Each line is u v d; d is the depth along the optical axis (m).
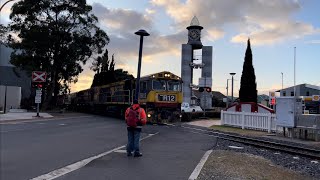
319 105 49.38
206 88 40.56
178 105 31.47
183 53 52.34
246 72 47.91
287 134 22.70
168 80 31.16
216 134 23.11
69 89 69.38
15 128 22.00
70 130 21.75
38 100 35.09
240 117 28.94
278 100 22.61
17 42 52.59
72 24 53.72
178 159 11.99
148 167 10.32
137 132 12.30
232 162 11.77
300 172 11.62
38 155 11.78
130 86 34.69
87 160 11.13
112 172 9.42
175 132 23.48
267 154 15.07
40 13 52.84
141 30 24.20
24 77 71.38
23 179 8.30
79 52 53.66
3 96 54.06
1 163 10.23
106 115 44.81
